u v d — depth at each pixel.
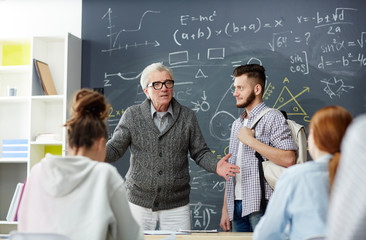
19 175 3.76
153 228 2.55
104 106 1.53
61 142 3.46
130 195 2.59
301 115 3.37
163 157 2.57
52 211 1.36
